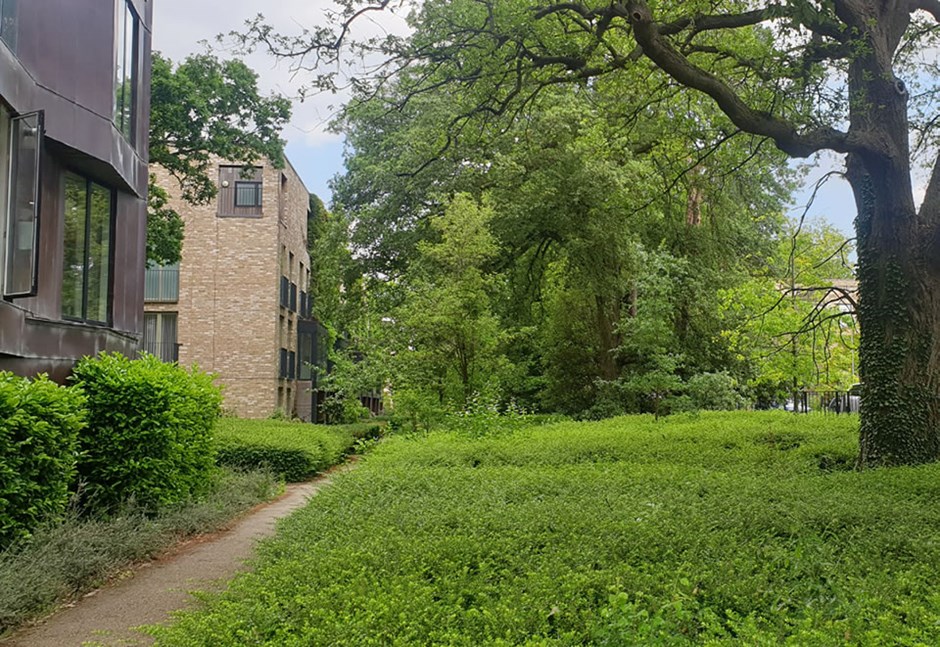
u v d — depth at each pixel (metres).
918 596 4.51
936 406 11.50
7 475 7.38
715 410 25.12
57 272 12.12
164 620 6.31
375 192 29.06
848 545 5.75
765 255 30.62
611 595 4.20
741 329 21.05
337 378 26.44
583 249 26.59
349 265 29.41
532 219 26.50
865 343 12.01
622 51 14.28
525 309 29.70
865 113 11.51
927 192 11.88
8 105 10.17
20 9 10.82
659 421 20.67
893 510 6.88
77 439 9.59
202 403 12.22
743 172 17.42
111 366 10.48
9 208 10.38
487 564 5.14
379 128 30.16
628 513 6.65
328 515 7.06
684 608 4.37
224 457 16.50
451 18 12.59
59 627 6.16
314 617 4.15
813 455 12.62
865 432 11.88
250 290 29.55
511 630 3.95
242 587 4.80
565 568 4.88
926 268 11.63
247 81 22.55
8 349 10.11
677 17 12.64
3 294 10.29
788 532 6.23
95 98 12.25
